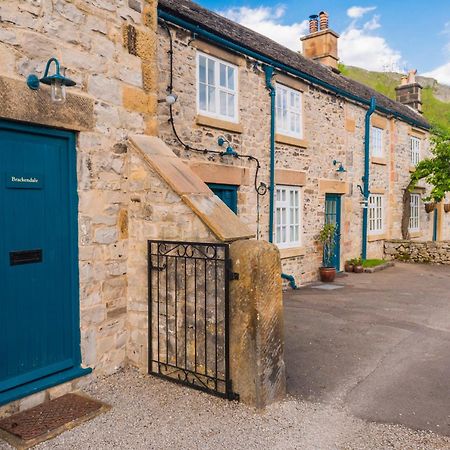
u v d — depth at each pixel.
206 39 6.88
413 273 11.35
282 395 3.82
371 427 3.37
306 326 6.29
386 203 13.85
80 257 3.95
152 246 4.17
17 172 3.48
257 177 8.12
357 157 11.81
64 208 3.86
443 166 13.73
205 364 3.81
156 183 4.12
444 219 17.89
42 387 3.60
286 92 9.04
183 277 3.96
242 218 7.78
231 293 3.63
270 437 3.17
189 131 6.62
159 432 3.21
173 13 6.17
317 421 3.44
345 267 11.59
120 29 4.27
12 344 3.48
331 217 11.07
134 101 4.43
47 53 3.59
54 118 3.63
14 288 3.48
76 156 3.92
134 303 4.36
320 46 13.11
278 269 3.70
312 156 9.84
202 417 3.43
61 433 3.18
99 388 3.94
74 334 3.94
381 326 6.30
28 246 3.58
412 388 4.11
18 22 3.38
